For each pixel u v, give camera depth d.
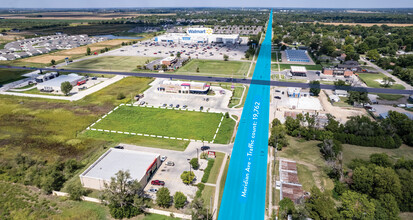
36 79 164.38
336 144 87.06
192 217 58.38
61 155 88.62
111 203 62.91
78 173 78.75
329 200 59.97
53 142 96.56
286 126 102.56
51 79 161.38
